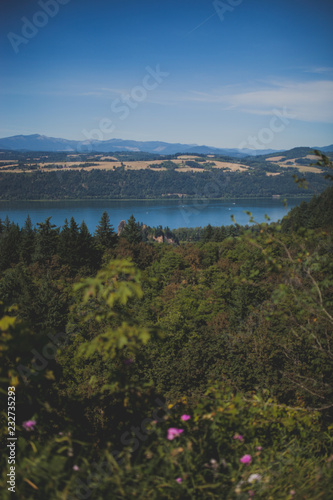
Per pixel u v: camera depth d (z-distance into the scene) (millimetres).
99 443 3402
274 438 3615
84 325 21406
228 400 3654
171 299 42844
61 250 68438
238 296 35219
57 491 2396
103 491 2521
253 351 16688
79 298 13062
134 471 2703
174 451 2801
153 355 21641
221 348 20516
